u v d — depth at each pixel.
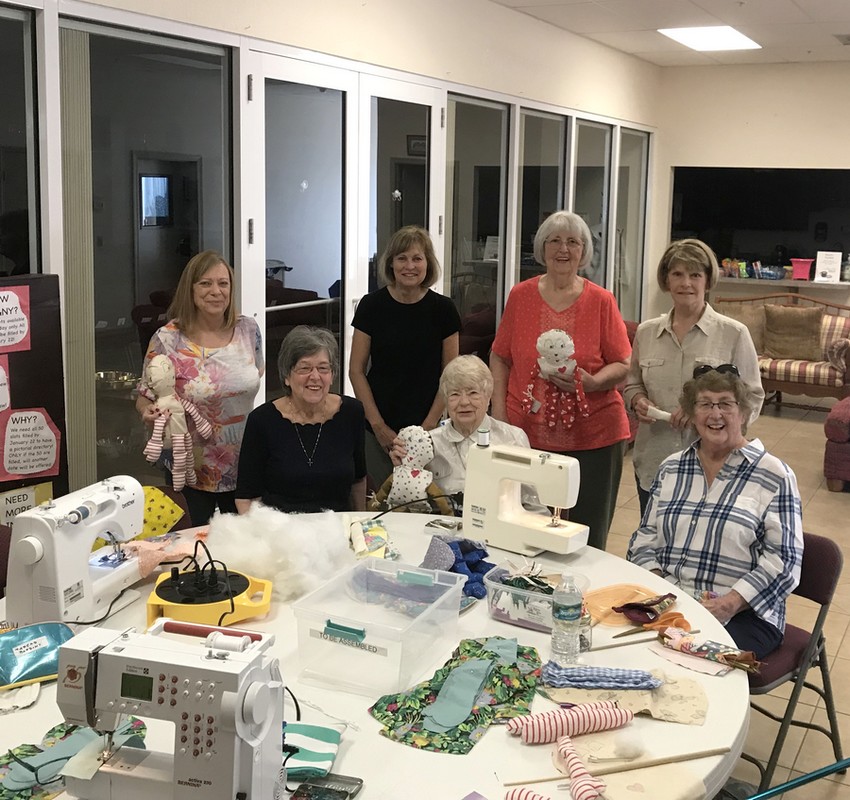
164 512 2.63
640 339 3.34
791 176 8.07
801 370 7.21
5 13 3.00
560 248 3.29
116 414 3.56
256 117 3.99
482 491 2.42
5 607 1.98
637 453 3.32
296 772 1.43
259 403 4.25
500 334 3.56
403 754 1.51
